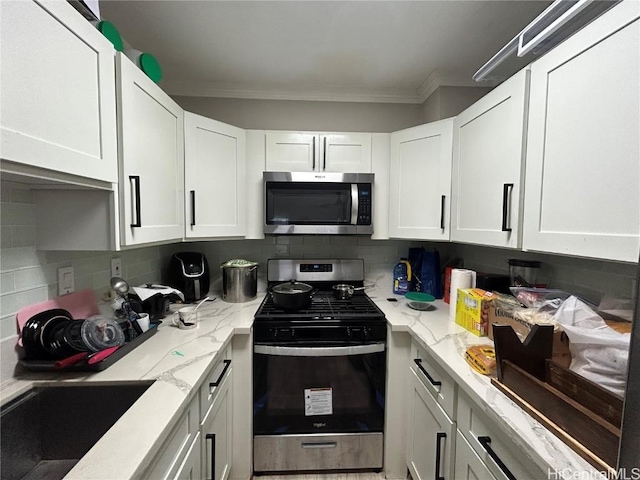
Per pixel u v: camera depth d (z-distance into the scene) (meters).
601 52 0.71
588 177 0.75
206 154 1.51
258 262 2.03
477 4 1.21
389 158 1.78
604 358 0.69
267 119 2.02
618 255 0.67
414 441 1.36
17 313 0.86
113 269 1.30
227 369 1.28
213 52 1.56
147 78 1.06
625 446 0.44
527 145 0.96
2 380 0.82
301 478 1.48
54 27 0.66
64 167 0.69
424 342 1.17
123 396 0.85
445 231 1.52
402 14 1.27
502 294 1.25
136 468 0.54
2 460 0.75
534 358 0.80
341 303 1.70
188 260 1.77
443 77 1.78
